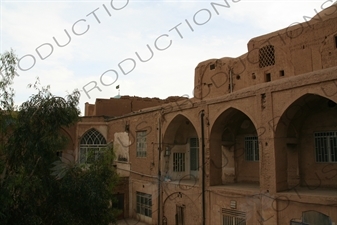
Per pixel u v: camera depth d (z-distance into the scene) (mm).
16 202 9922
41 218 10414
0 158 10516
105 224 12297
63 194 10953
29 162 10312
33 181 10047
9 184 9477
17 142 10312
